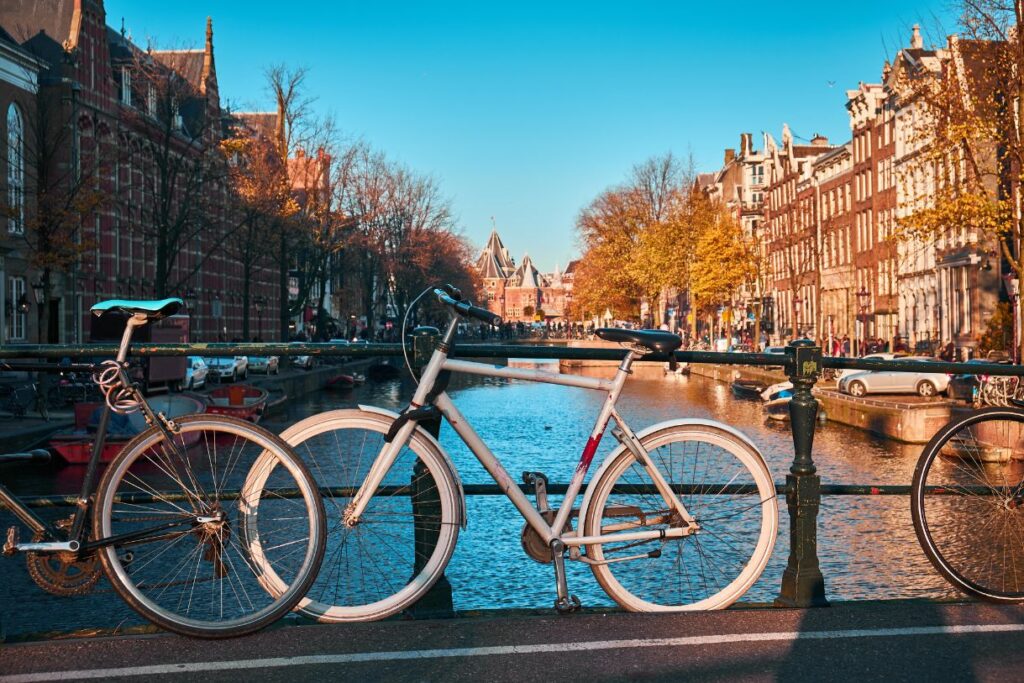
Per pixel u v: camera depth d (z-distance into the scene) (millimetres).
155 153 44062
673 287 83375
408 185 80688
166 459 4211
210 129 62031
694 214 79875
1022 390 13836
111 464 4172
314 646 4191
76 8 48031
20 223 32531
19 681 3812
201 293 66500
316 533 4258
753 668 4059
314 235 55750
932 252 59312
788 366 5039
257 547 4238
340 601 4441
